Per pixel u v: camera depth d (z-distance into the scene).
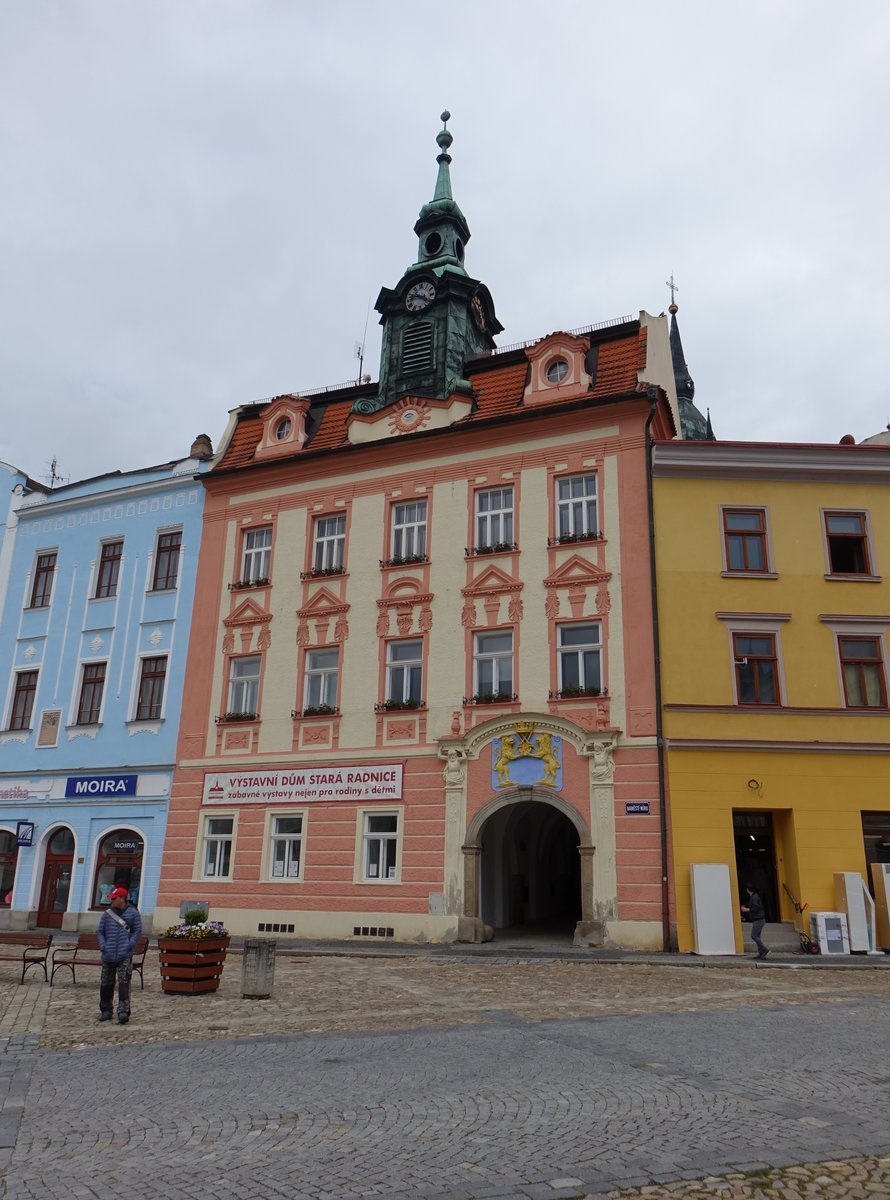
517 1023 11.22
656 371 27.58
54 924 28.78
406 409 28.14
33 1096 7.79
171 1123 6.91
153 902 27.02
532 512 25.47
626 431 25.03
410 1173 5.73
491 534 26.09
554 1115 6.95
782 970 18.12
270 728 26.91
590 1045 9.66
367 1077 8.25
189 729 28.12
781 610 23.55
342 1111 7.14
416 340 30.02
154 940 25.72
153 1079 8.36
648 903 21.45
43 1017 12.06
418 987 15.00
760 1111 7.01
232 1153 6.18
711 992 14.41
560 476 25.61
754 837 22.56
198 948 14.16
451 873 23.39
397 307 30.86
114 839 28.61
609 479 24.89
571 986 15.16
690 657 23.08
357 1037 10.30
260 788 26.45
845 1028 10.78
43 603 32.94
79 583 32.28
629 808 22.16
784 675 23.06
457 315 30.14
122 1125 6.88
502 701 24.20
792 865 21.83
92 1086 8.12
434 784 24.28
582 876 22.22
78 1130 6.77
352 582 27.16
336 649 26.98
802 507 24.42
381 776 24.92
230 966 18.50
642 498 24.39
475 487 26.45
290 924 24.86
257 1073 8.51
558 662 24.08
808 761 22.27
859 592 23.77
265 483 29.70
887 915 20.88
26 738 31.11
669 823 21.81
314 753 26.08
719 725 22.52
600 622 23.91
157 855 27.50
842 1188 5.42
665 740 22.36
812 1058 8.91
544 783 23.06
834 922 20.48
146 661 30.03
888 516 24.38
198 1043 10.12
